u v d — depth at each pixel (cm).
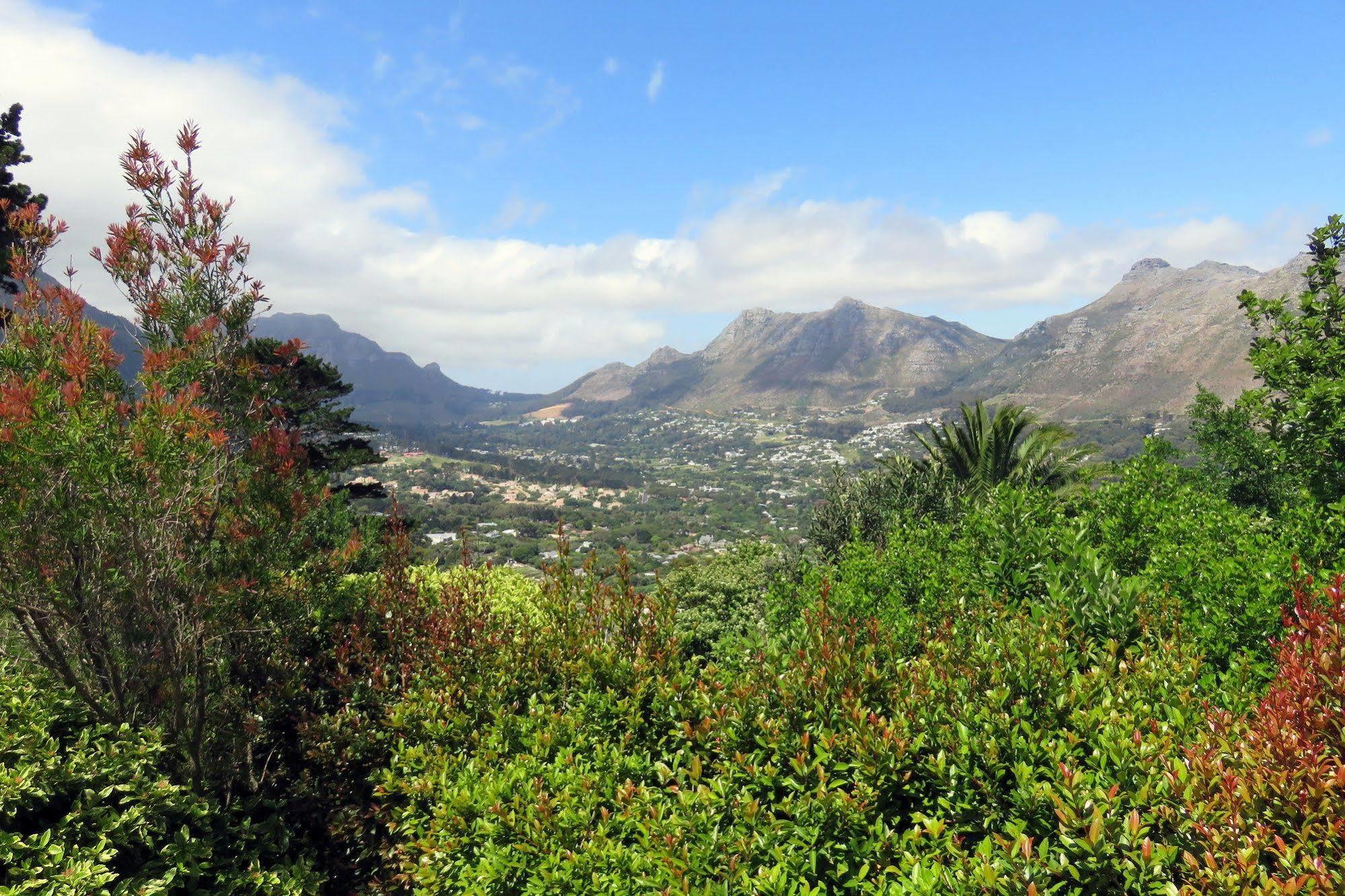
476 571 717
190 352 493
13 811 345
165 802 397
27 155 1265
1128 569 563
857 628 465
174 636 462
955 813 286
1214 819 223
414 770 421
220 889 392
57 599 422
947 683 351
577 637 493
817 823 282
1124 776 260
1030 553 536
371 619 611
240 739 493
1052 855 229
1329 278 736
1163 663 355
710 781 327
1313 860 194
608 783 346
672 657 458
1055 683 335
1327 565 434
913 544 673
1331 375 695
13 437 381
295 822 485
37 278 495
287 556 535
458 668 490
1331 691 231
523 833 318
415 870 368
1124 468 731
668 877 261
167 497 434
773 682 384
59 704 453
